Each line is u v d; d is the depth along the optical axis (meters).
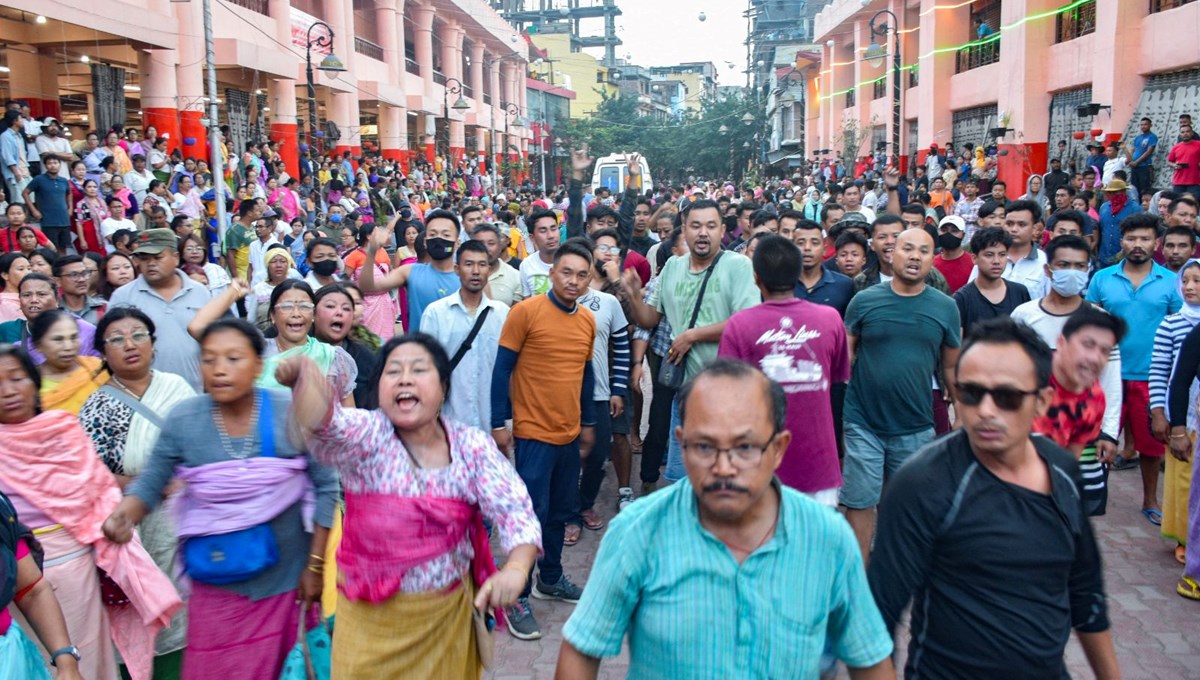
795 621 2.22
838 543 2.29
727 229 12.53
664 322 6.70
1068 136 21.59
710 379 2.22
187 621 3.63
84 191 14.05
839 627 2.35
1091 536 2.68
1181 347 5.07
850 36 39.19
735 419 2.15
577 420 5.23
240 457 3.52
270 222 12.04
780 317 4.39
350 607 3.23
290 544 3.58
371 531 3.15
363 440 3.12
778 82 55.69
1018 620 2.59
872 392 5.04
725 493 2.16
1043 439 2.75
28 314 5.89
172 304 5.79
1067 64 21.38
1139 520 6.47
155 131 18.48
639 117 69.94
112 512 3.62
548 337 5.11
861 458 5.06
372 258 6.56
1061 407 4.14
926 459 2.70
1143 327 6.45
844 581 2.30
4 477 3.71
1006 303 6.21
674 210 10.62
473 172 41.38
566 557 6.04
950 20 28.17
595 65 78.56
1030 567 2.58
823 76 42.16
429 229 6.39
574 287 5.08
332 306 5.32
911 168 31.94
